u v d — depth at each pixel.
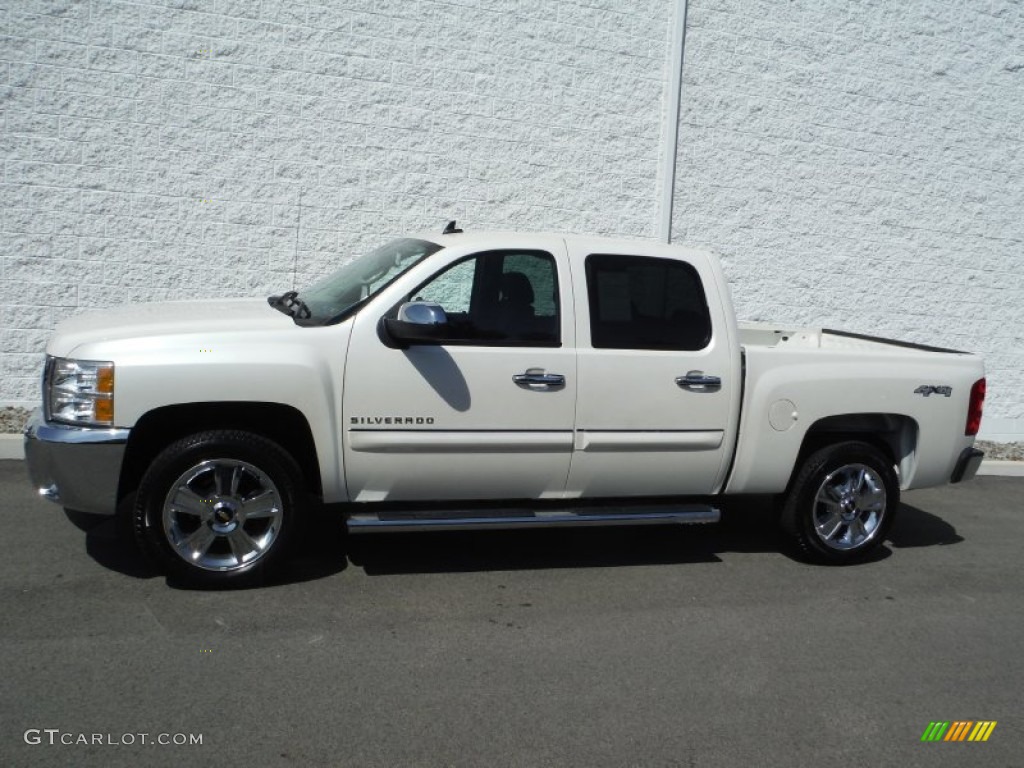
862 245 11.16
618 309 5.94
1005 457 10.57
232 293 9.16
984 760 4.11
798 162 10.82
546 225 10.02
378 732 4.00
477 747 3.94
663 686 4.59
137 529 5.18
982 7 11.34
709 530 7.25
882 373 6.45
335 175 9.31
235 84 8.97
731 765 3.94
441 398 5.51
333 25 9.17
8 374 8.71
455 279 5.69
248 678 4.39
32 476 5.27
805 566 6.53
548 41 9.83
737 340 6.16
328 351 5.36
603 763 3.88
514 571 6.03
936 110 11.29
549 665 4.73
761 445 6.20
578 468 5.86
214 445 5.18
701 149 10.45
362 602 5.35
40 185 8.60
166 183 8.88
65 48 8.54
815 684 4.71
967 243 11.57
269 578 5.54
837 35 10.84
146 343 5.14
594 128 10.06
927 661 5.08
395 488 5.60
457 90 9.59
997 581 6.48
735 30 10.46
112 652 4.55
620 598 5.70
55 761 3.64
